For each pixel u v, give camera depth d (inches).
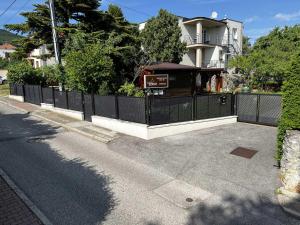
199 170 269.4
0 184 237.0
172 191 226.4
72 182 246.7
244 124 480.7
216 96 465.7
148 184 241.4
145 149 342.3
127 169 278.8
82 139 405.7
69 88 669.3
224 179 245.9
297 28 1181.7
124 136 406.0
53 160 309.1
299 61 218.4
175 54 1046.4
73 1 806.5
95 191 227.9
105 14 870.4
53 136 425.7
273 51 1027.3
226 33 1304.1
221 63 1264.8
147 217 186.9
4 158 316.8
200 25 1198.9
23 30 871.7
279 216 184.7
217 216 187.2
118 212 193.6
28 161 305.9
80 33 690.2
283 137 239.9
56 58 700.7
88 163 298.4
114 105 442.9
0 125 515.8
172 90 829.2
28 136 425.4
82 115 538.0
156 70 770.2
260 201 204.7
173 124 405.4
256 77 987.9
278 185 228.5
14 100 914.7
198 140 373.7
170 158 307.3
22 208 194.7
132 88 608.4
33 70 944.3
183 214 190.2
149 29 1053.2
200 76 1093.1
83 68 566.3
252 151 319.3
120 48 773.9
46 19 812.0
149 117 383.9
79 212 193.6
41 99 741.3
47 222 177.8
